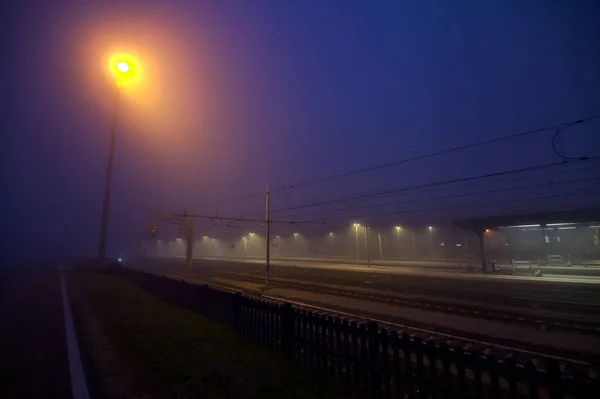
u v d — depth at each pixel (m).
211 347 7.88
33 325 10.25
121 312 12.13
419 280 31.08
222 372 6.23
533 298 19.44
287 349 7.47
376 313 16.52
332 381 6.14
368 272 40.25
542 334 12.12
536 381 4.02
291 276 37.66
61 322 10.65
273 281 32.84
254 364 6.79
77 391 5.46
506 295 21.05
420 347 5.16
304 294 24.23
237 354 7.44
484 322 14.19
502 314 15.22
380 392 5.53
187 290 13.74
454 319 14.92
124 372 6.32
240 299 9.62
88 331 9.48
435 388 4.93
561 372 3.89
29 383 5.79
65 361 6.93
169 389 5.50
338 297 22.03
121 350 7.67
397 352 5.46
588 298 19.30
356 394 5.67
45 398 5.21
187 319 11.22
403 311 16.95
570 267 36.00
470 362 4.62
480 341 11.23
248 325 9.10
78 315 11.80
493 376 4.39
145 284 20.44
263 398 5.20
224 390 5.43
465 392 4.62
